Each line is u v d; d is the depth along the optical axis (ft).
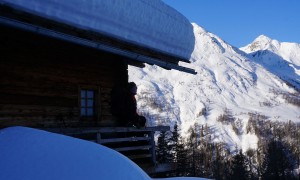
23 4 21.57
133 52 30.71
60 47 30.81
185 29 36.11
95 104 34.30
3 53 26.37
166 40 33.58
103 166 14.08
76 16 24.70
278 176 304.09
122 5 27.89
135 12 29.30
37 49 28.78
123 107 33.47
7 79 26.48
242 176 262.67
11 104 26.55
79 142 15.52
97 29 26.37
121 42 29.19
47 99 29.27
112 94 33.99
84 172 13.82
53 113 29.68
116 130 29.76
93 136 31.60
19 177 13.87
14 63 27.04
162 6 33.27
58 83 30.35
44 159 14.60
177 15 35.35
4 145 16.03
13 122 26.55
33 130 17.38
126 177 13.88
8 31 26.84
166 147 107.34
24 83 27.63
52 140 15.88
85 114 33.32
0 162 14.84
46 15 22.89
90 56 33.76
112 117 35.96
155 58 33.53
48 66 29.55
